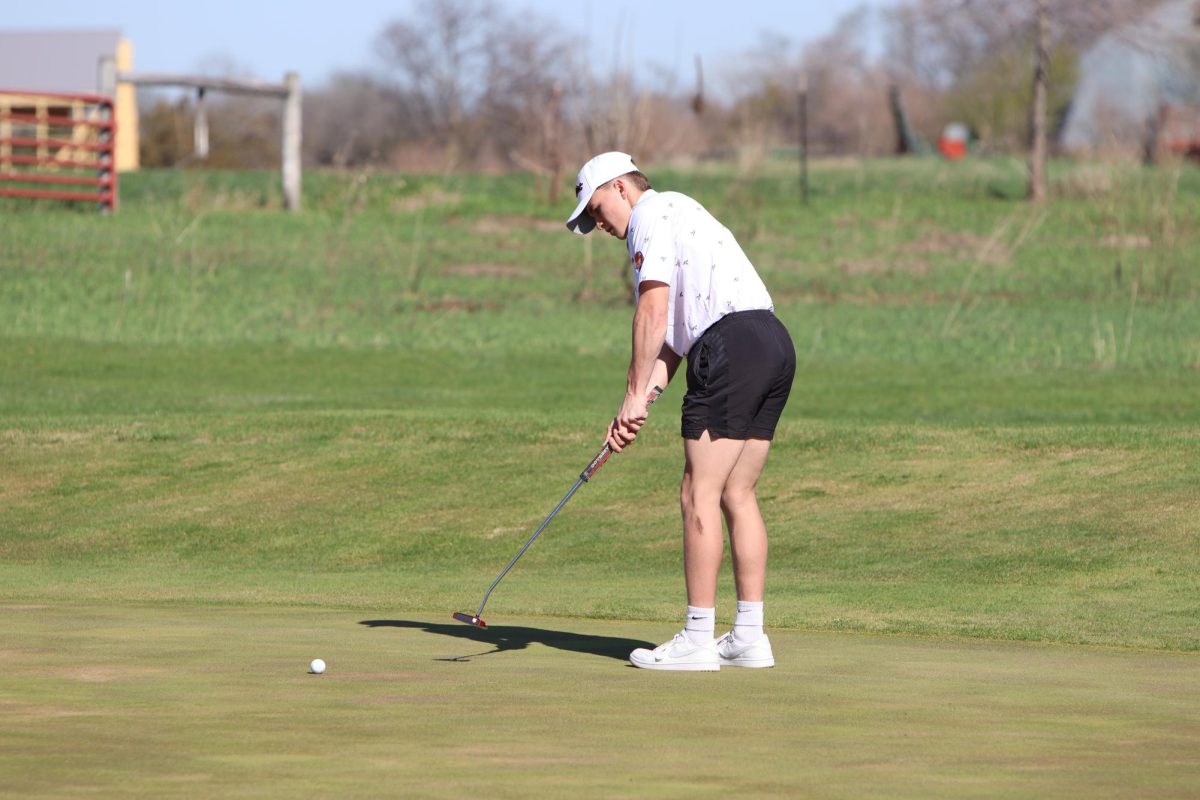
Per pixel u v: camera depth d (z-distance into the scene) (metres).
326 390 56.91
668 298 17.34
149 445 40.41
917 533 29.73
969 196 124.75
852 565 27.44
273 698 13.89
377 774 10.64
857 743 12.01
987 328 77.31
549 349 71.38
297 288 87.75
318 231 108.56
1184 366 64.69
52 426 42.81
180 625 19.61
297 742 11.80
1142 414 48.38
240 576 27.39
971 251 103.88
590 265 99.19
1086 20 122.81
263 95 116.81
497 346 72.06
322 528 32.44
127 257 94.31
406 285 90.25
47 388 56.44
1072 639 19.88
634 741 12.02
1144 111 160.62
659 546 30.11
